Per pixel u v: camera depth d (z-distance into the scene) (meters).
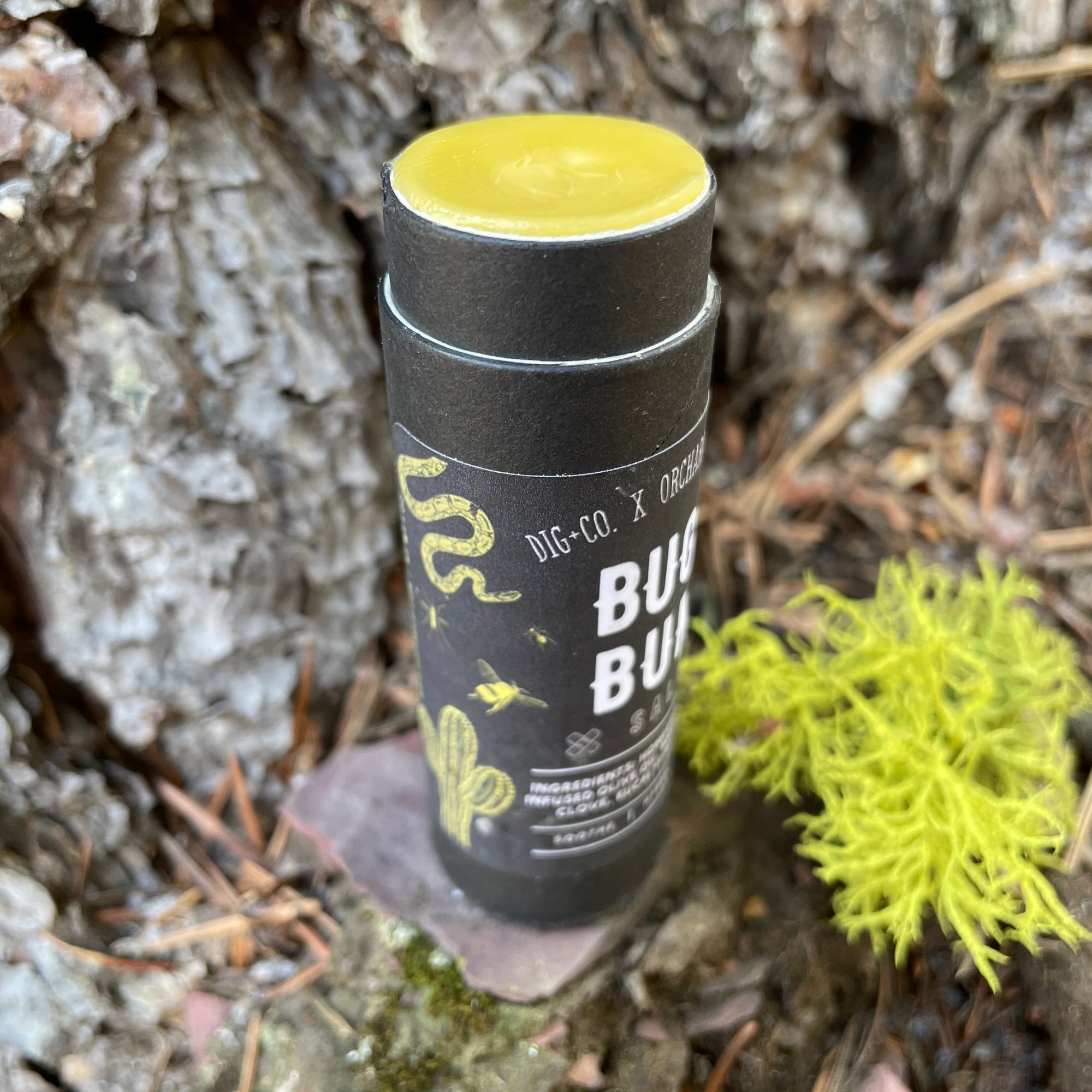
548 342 0.09
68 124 0.12
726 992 0.14
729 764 0.15
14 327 0.13
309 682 0.17
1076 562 0.17
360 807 0.15
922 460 0.18
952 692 0.14
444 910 0.14
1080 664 0.16
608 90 0.15
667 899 0.14
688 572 0.12
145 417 0.14
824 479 0.19
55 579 0.15
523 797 0.13
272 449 0.15
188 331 0.14
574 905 0.14
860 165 0.17
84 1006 0.13
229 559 0.15
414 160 0.10
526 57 0.14
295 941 0.15
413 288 0.09
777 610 0.17
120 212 0.13
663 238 0.09
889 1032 0.13
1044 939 0.13
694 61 0.16
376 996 0.13
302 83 0.15
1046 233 0.17
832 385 0.19
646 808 0.13
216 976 0.14
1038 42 0.15
